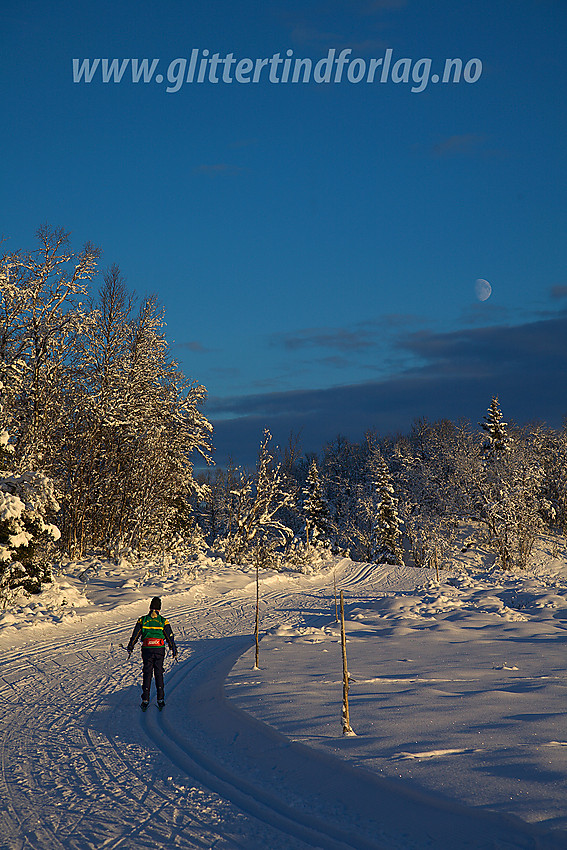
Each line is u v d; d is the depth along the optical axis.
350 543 64.19
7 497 17.69
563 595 28.22
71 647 14.82
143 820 5.30
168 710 9.45
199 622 20.06
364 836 4.69
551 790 4.79
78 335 29.20
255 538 39.84
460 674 10.64
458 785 5.05
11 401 24.83
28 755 7.32
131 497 33.69
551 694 8.70
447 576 38.41
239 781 6.10
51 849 4.79
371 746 6.22
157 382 34.91
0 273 25.03
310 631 17.61
